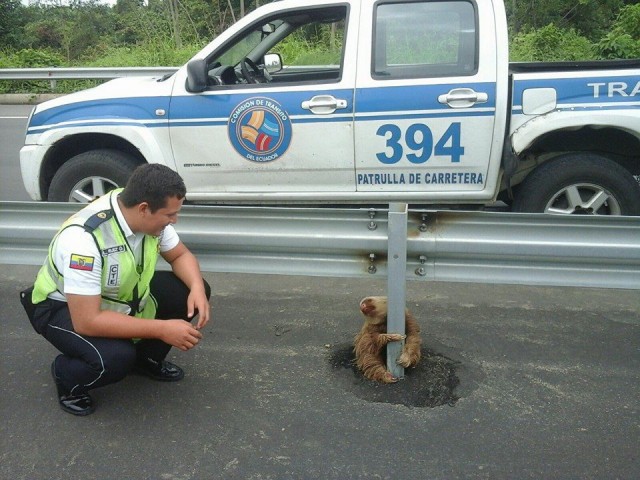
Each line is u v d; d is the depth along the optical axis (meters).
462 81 4.30
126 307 2.85
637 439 2.77
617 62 5.40
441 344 3.61
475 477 2.53
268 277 4.73
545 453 2.68
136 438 2.78
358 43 4.44
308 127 4.47
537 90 4.28
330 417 2.93
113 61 15.92
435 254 2.99
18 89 13.49
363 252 3.04
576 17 23.31
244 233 3.07
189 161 4.69
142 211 2.64
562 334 3.75
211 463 2.62
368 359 3.22
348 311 4.10
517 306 4.17
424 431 2.82
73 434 2.81
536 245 2.88
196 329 2.92
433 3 4.36
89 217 2.68
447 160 4.41
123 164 4.88
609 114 4.22
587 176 4.46
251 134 4.54
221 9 20.22
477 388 3.16
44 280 2.79
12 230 3.27
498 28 4.31
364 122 4.41
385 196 4.55
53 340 2.81
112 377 2.80
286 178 4.62
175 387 3.18
